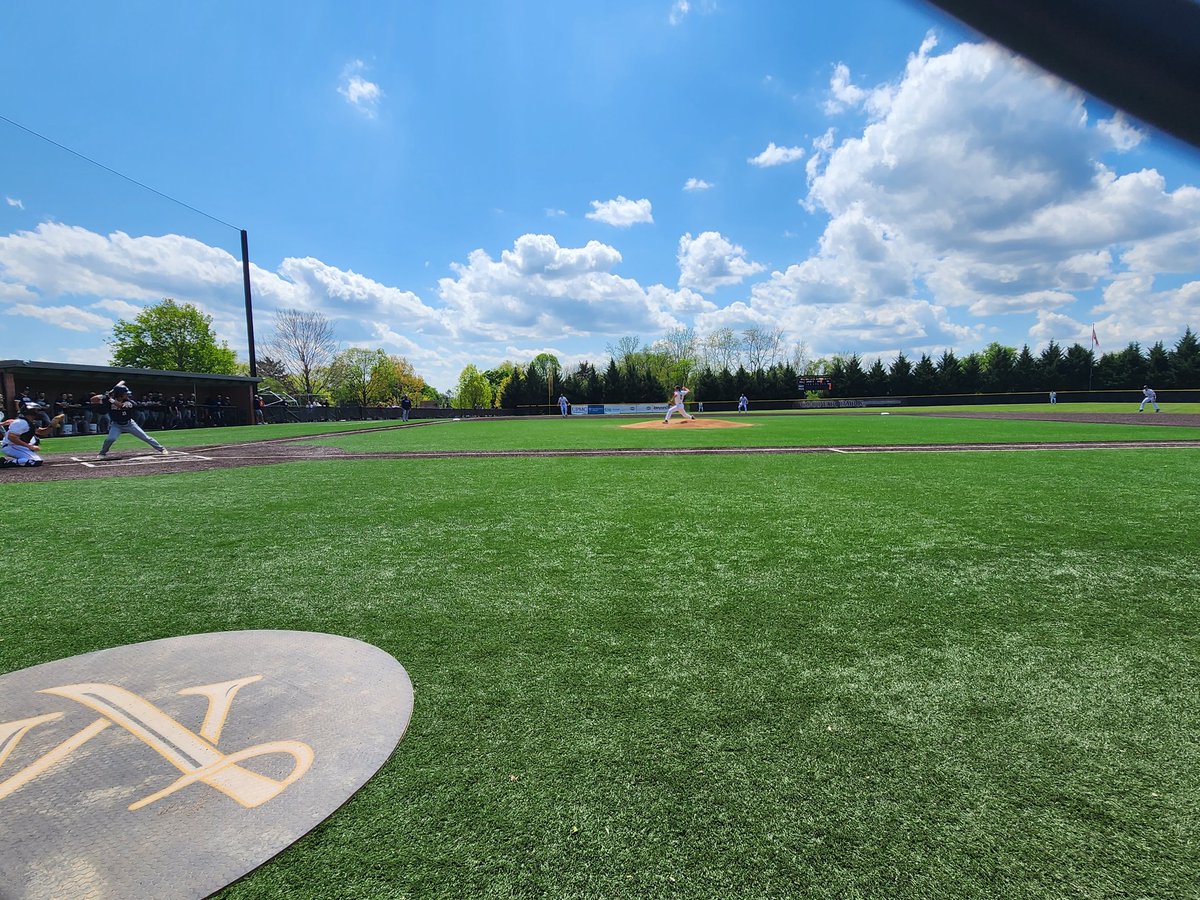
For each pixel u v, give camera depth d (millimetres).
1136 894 1404
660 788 1820
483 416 55906
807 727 2143
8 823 1681
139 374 27281
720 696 2373
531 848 1587
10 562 4383
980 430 18938
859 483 7930
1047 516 5645
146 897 1417
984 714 2215
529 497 7133
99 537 5148
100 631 3107
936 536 4926
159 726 2182
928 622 3107
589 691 2428
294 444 17281
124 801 1775
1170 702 2289
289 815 1717
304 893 1446
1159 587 3609
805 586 3691
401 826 1674
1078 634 2941
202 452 14312
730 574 3947
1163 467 9172
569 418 47000
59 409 24734
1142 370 52156
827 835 1615
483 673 2598
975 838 1594
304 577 3990
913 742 2041
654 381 62312
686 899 1408
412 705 2330
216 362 53688
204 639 2992
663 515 5938
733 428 23562
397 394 68250
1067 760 1930
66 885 1455
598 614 3273
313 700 2375
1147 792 1769
